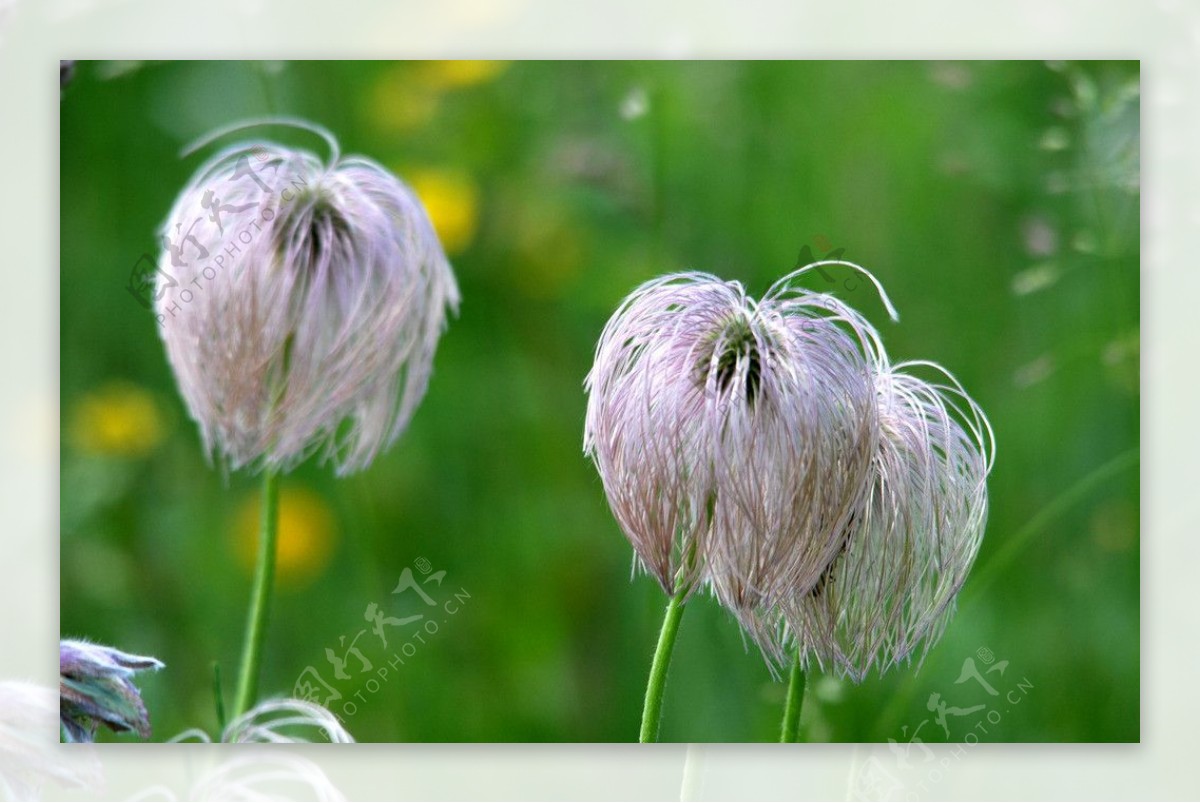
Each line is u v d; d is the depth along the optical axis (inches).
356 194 26.4
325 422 26.3
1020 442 29.2
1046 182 29.6
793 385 24.2
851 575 24.6
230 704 28.6
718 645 28.3
